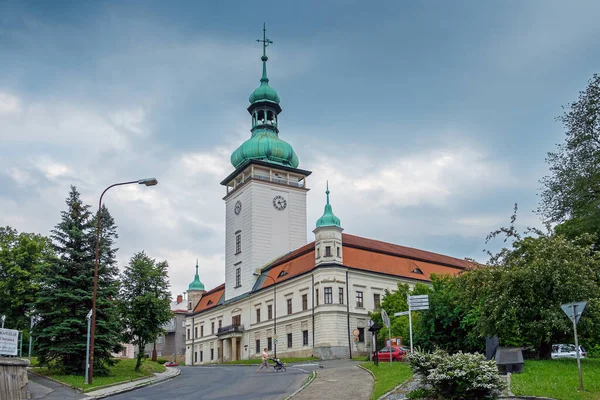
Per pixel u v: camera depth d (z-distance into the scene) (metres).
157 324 50.81
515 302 31.66
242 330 93.56
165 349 131.12
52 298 41.69
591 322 29.91
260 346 88.56
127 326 49.78
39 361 41.78
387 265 84.69
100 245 45.00
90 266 43.66
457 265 95.94
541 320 31.20
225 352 96.56
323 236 79.69
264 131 105.94
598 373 25.70
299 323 80.44
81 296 42.44
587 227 41.41
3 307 62.38
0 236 64.44
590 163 45.25
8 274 62.75
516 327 31.64
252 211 98.19
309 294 79.56
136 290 51.56
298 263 85.31
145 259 53.03
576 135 46.69
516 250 34.84
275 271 90.56
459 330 44.28
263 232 98.12
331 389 28.23
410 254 90.94
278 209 100.56
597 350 44.75
